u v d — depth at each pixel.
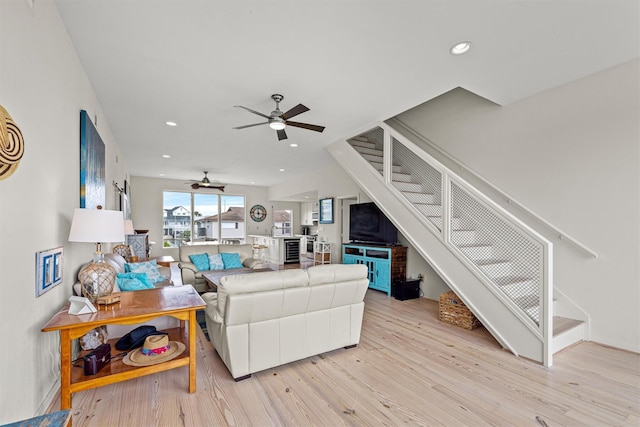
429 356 2.71
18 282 1.46
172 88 3.09
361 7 1.95
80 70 2.56
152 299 2.23
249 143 5.17
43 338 1.78
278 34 2.23
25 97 1.53
